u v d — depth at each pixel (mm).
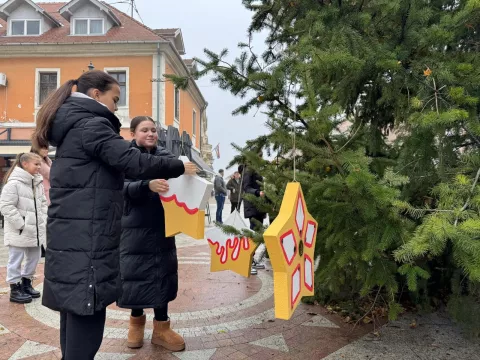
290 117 2879
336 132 3076
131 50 17984
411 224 2277
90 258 1969
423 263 2988
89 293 1938
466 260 1808
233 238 3533
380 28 2957
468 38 3145
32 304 4164
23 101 18156
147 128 2951
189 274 5680
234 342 3236
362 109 3393
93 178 2039
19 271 4211
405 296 4066
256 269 5711
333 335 3375
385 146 3541
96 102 2143
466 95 2441
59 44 17766
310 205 2584
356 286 3633
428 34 2635
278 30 3846
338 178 2350
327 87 2982
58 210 2027
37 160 4359
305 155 2773
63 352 2324
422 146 2580
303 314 3893
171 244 3066
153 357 2943
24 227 4164
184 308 4129
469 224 1732
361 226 2482
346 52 2576
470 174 2344
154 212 2957
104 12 18984
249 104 3287
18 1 19125
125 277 2934
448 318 3689
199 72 3221
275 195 2871
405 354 2998
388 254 2729
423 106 2525
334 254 2695
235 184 10008
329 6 3062
